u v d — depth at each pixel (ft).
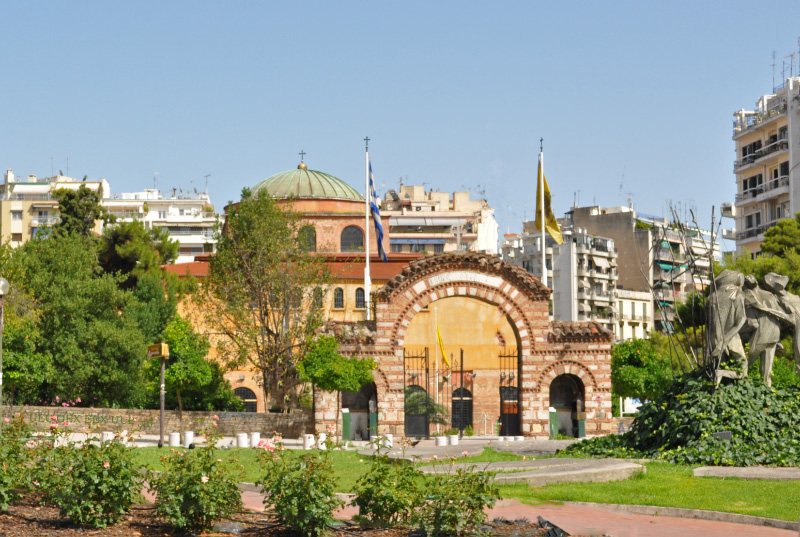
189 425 171.32
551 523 65.31
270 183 287.07
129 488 59.41
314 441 144.56
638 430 110.42
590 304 423.23
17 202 466.29
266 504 60.64
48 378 185.78
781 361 183.11
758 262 225.15
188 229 521.24
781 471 87.97
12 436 69.36
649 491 79.46
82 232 298.35
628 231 455.63
